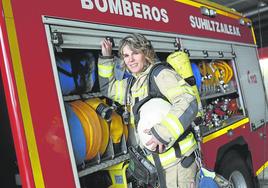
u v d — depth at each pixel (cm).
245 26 506
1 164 228
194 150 228
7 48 187
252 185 442
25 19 199
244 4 919
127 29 272
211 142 355
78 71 258
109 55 252
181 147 219
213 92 408
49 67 205
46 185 191
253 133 459
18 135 184
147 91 220
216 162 358
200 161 230
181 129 198
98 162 242
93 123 236
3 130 227
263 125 494
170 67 221
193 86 287
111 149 254
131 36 221
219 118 408
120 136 264
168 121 197
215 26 417
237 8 953
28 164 185
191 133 227
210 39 396
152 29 302
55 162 197
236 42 463
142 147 230
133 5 286
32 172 186
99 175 270
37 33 204
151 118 212
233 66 448
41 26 207
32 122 190
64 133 205
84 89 262
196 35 370
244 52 483
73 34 227
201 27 385
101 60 251
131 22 279
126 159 262
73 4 231
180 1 356
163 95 217
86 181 268
